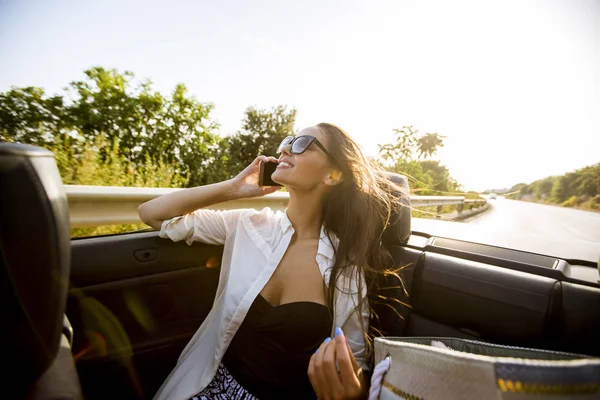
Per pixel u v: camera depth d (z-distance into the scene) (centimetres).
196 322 188
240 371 135
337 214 160
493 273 144
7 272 58
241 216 167
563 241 175
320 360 100
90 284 156
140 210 168
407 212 179
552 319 127
